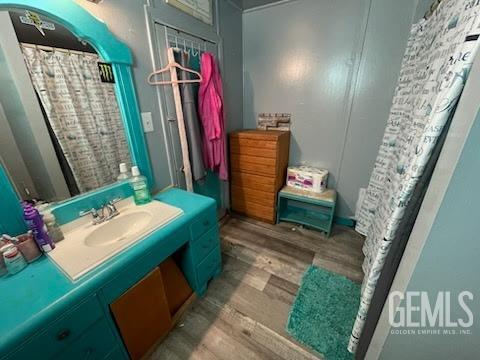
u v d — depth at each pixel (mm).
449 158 509
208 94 1744
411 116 1205
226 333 1290
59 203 1069
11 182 912
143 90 1393
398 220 805
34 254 881
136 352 1061
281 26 2035
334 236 2176
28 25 897
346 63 1872
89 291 783
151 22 1353
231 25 2061
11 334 619
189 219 1229
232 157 2336
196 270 1405
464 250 516
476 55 513
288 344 1225
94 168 1211
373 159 2008
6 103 884
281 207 2398
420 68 1253
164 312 1175
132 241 993
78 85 1090
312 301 1474
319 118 2146
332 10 1795
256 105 2434
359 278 1659
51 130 1025
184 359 1165
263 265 1815
